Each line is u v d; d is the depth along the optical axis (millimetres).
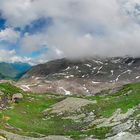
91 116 181375
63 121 183875
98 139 140500
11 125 170625
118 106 180375
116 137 135000
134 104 174500
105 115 173500
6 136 142250
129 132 139125
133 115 160750
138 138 131250
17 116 191125
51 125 179125
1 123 169125
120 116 163500
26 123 180750
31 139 142875
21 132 159000
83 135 150000
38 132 164625
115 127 149500
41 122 185625
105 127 153875
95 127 158375
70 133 158000
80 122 176125
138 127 142125
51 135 154750
